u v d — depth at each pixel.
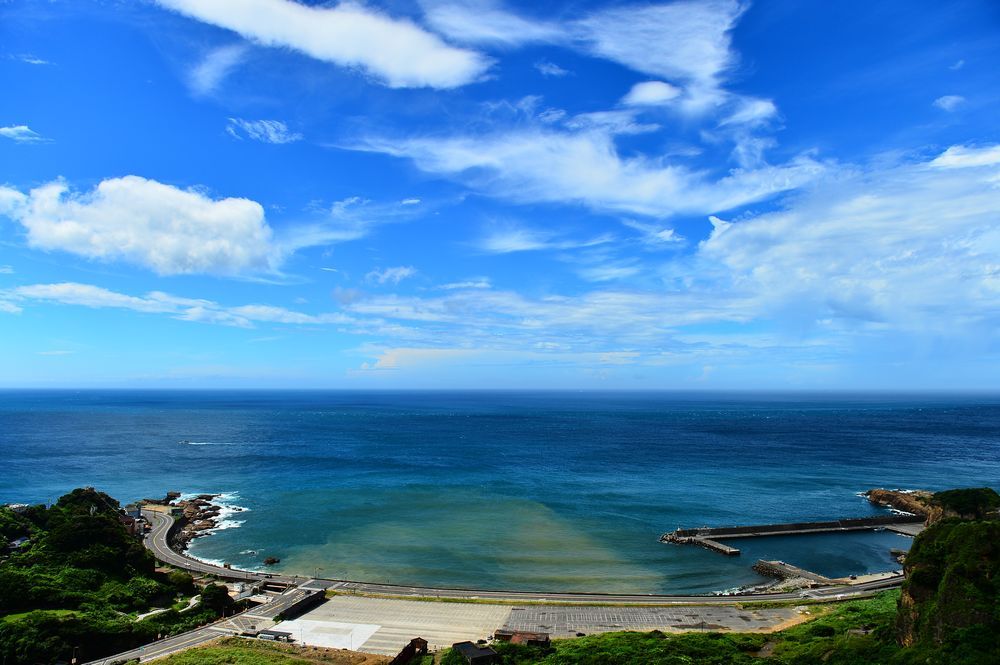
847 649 55.34
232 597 84.44
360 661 61.31
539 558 109.38
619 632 69.31
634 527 132.00
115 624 67.62
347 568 103.69
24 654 59.81
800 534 129.00
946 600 49.47
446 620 75.81
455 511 144.00
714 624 74.12
